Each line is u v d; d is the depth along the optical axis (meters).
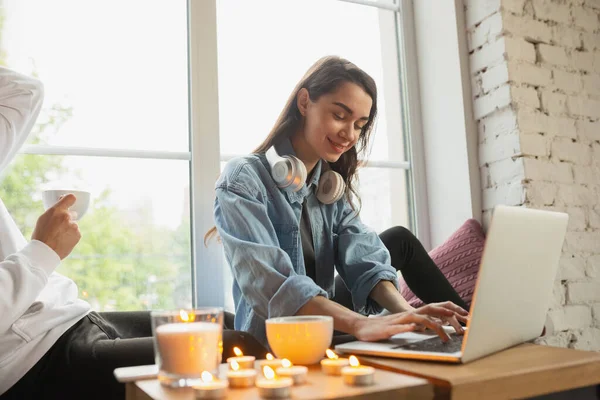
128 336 1.33
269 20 1.94
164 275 1.66
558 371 0.72
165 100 1.74
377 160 2.06
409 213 2.11
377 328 0.91
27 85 1.22
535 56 1.92
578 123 1.96
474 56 1.99
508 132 1.86
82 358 1.01
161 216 1.68
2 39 1.56
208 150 1.74
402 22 2.16
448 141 2.03
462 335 0.92
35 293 1.00
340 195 1.43
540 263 0.87
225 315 1.53
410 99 2.13
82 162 1.61
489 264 0.73
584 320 1.84
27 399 1.02
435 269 1.54
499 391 0.66
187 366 0.67
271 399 0.59
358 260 1.38
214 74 1.78
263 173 1.31
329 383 0.66
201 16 1.78
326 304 1.00
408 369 0.71
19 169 1.53
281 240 1.29
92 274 1.57
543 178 1.84
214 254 1.70
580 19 2.04
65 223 1.08
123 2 1.72
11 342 1.00
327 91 1.33
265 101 1.89
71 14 1.65
